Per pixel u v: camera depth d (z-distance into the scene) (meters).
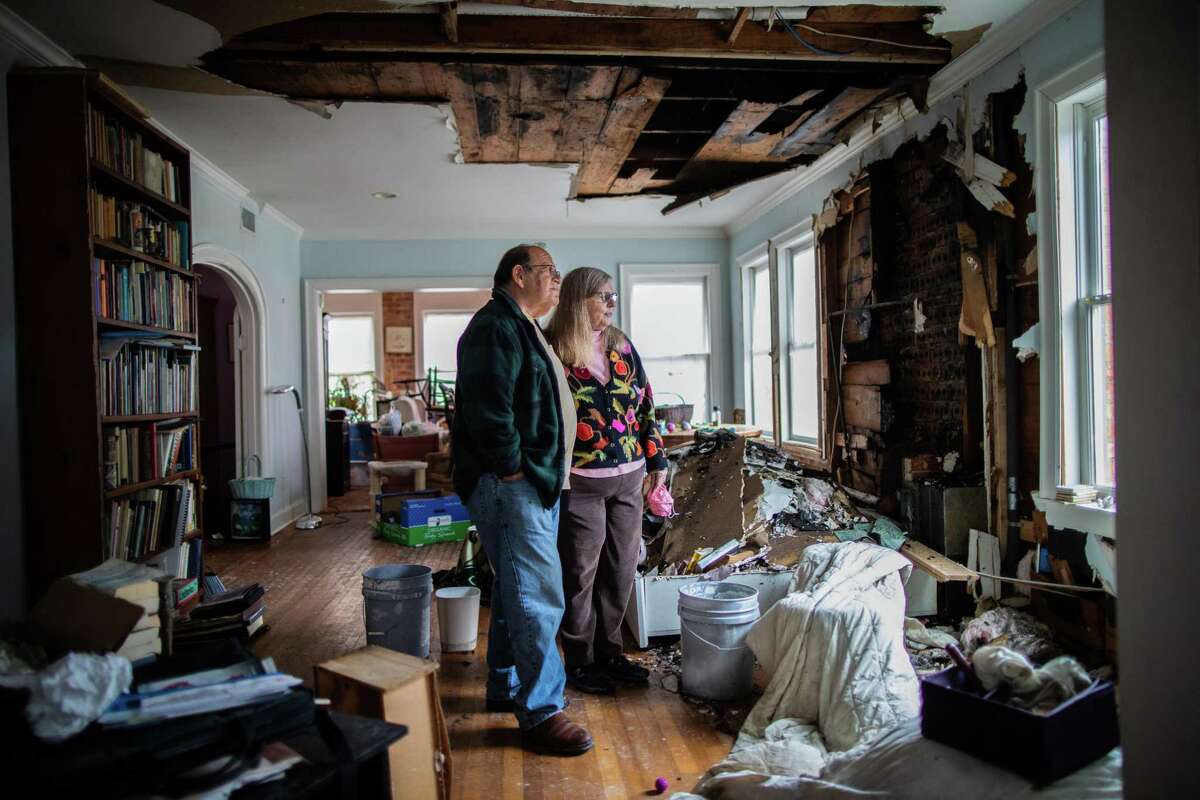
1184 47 0.96
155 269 3.29
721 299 7.03
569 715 2.46
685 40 2.98
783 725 2.16
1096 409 2.70
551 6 2.79
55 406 2.65
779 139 4.30
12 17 2.67
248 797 1.17
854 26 2.99
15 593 2.58
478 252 6.93
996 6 2.78
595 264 6.96
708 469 3.71
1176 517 0.98
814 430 5.27
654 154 4.68
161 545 3.15
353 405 10.55
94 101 2.89
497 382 2.11
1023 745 1.39
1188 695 0.97
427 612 2.96
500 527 2.17
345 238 6.87
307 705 1.33
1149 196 1.02
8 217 2.61
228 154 4.52
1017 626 2.73
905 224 3.86
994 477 3.11
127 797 1.12
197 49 3.03
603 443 2.53
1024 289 2.95
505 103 3.66
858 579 2.61
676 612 3.11
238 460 5.76
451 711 2.51
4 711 1.20
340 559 4.96
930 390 3.64
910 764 1.53
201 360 6.32
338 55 3.11
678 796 1.83
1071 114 2.74
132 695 1.27
